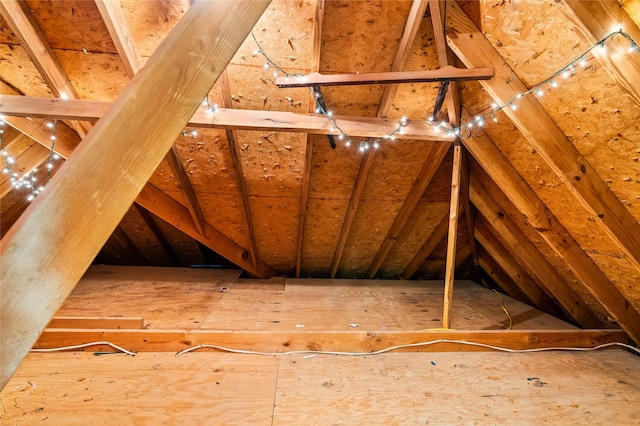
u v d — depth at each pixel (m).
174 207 3.05
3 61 1.87
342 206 3.10
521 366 1.96
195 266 4.75
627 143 1.38
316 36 1.71
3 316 0.43
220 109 1.98
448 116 2.21
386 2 1.63
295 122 2.03
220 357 1.94
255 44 1.79
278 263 4.05
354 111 2.19
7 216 3.15
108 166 0.50
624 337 2.27
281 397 1.58
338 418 1.44
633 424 1.47
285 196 2.96
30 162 2.46
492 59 1.60
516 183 2.08
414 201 2.93
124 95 0.52
